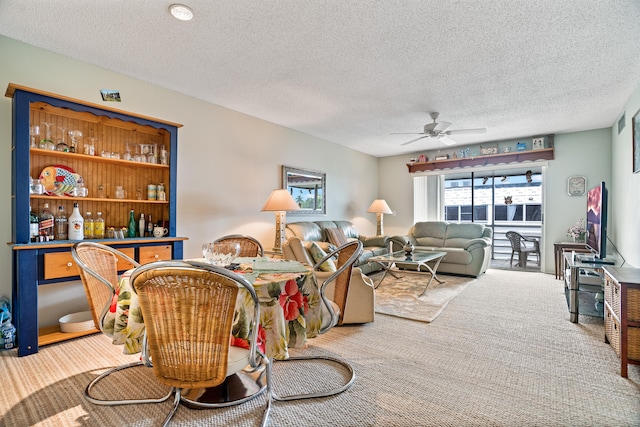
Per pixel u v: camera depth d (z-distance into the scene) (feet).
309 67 9.65
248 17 7.18
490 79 10.46
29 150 7.49
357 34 7.85
